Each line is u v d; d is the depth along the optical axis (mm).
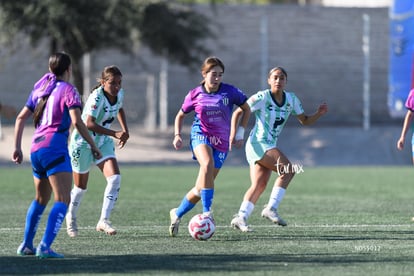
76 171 29203
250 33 109312
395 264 22578
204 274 21016
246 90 109312
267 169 30469
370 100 110812
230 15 109062
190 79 107688
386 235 29344
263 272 21281
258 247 26031
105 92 28891
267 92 29781
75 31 84875
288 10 109688
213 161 28297
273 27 109688
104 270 21594
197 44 97688
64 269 21734
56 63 23656
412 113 35531
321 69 110500
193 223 27672
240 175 68625
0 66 96688
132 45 90188
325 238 28406
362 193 51125
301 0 152500
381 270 21594
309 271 21422
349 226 32406
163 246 26328
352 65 110812
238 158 88938
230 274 21016
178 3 93875
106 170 29547
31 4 84750
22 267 22062
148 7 89000
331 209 40469
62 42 86312
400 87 86250
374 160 91875
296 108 30250
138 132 98438
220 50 109125
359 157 92438
